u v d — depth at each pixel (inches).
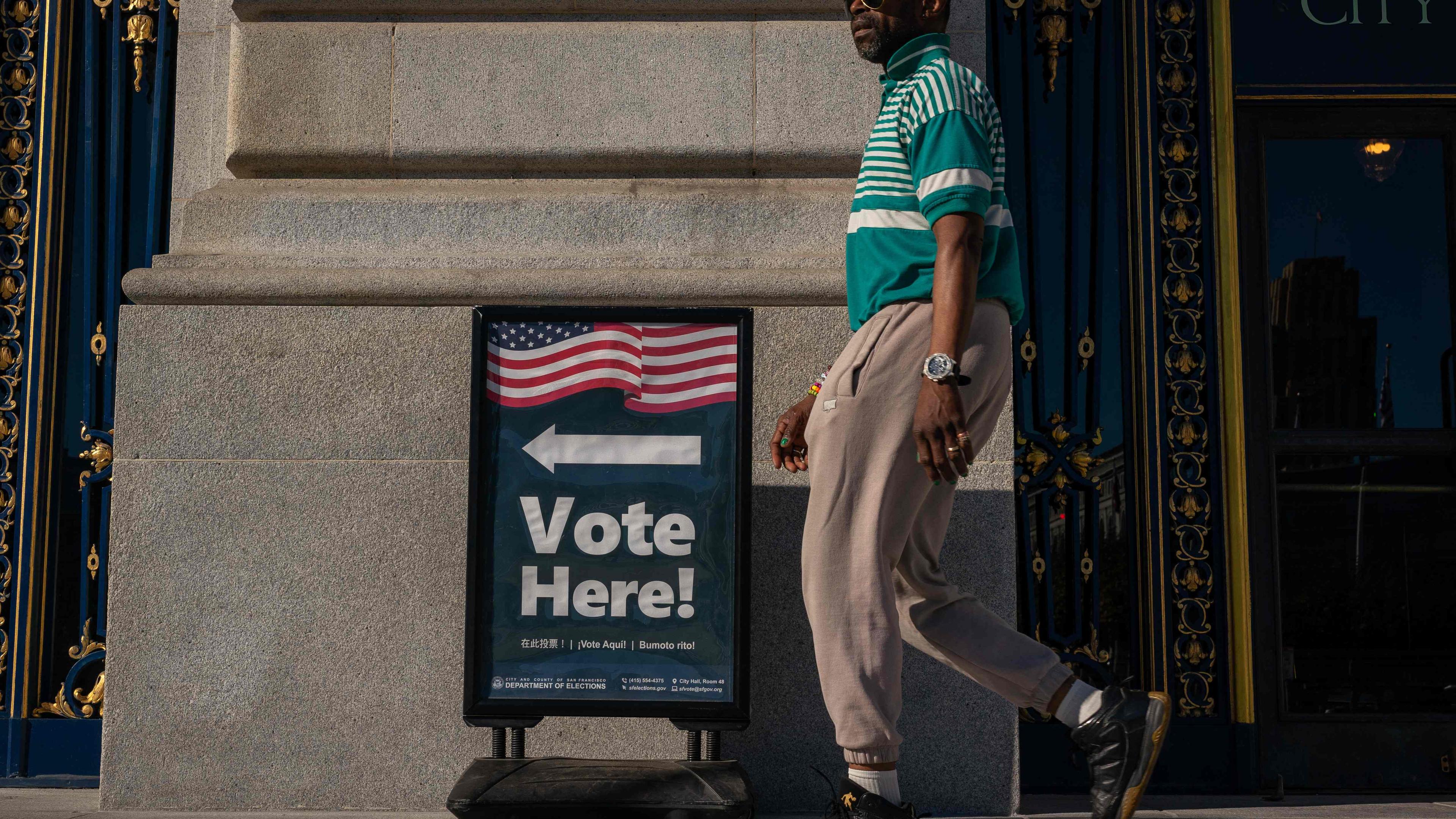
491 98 143.3
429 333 134.6
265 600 131.5
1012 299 102.6
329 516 132.5
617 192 140.4
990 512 131.9
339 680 130.4
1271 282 171.9
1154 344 168.7
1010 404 133.6
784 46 142.5
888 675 97.7
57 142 173.3
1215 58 172.2
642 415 119.6
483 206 139.9
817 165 141.3
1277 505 168.4
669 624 117.1
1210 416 167.8
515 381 120.5
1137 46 173.0
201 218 141.0
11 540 167.2
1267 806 150.3
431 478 132.6
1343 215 172.4
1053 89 175.0
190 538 132.4
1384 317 171.0
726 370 119.8
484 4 145.0
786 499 132.3
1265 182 173.2
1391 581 166.9
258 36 145.1
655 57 142.9
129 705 130.5
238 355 134.9
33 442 167.9
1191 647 165.2
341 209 140.3
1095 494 169.2
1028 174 173.9
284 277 135.3
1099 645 166.9
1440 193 172.4
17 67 175.3
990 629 104.4
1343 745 164.7
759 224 138.1
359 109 143.9
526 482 119.3
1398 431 168.9
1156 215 171.0
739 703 115.3
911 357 97.6
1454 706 164.7
